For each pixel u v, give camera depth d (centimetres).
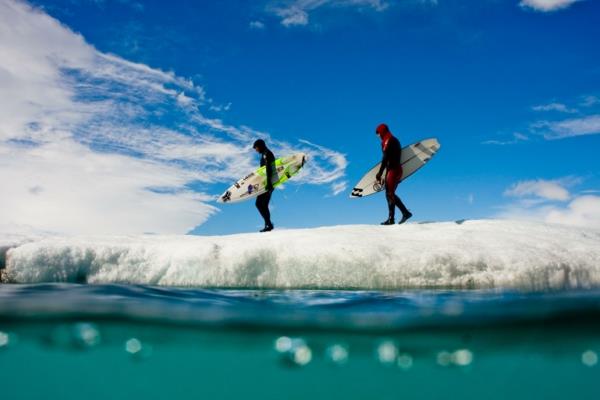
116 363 496
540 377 556
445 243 607
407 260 553
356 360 464
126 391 660
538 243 623
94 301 409
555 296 465
